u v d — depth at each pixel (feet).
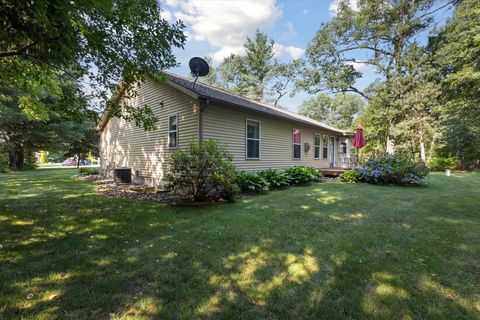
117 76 17.40
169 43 16.46
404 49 52.65
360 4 50.83
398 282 6.95
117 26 13.82
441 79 50.24
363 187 24.57
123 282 7.00
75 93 18.51
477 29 32.50
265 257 8.58
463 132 50.42
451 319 5.52
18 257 8.56
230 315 5.64
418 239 10.14
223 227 11.74
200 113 22.89
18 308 5.83
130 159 32.65
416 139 56.49
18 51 12.93
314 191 21.93
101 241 10.11
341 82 57.57
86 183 29.48
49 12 9.86
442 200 17.88
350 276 7.29
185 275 7.39
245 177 21.20
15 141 50.96
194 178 17.35
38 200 18.21
